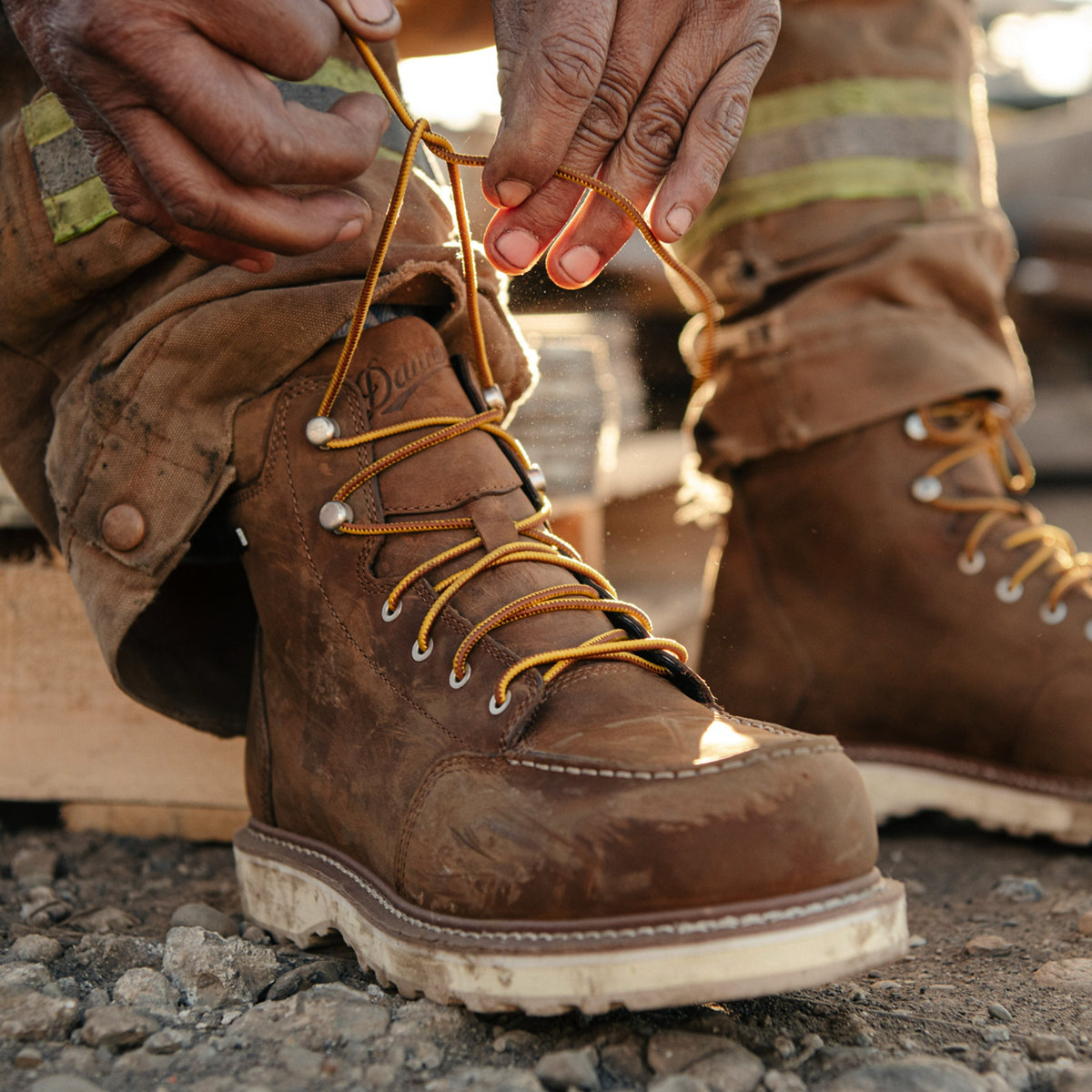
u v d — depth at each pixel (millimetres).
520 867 724
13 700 1318
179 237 749
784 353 1310
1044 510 3670
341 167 703
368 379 896
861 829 740
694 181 808
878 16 1332
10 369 990
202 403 904
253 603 1088
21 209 921
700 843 691
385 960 798
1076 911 1045
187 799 1294
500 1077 683
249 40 649
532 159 783
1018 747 1266
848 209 1320
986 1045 754
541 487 961
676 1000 683
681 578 2129
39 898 1046
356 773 862
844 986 862
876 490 1308
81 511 920
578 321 1896
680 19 804
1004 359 1345
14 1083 683
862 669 1334
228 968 834
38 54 671
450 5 1166
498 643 812
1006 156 5820
